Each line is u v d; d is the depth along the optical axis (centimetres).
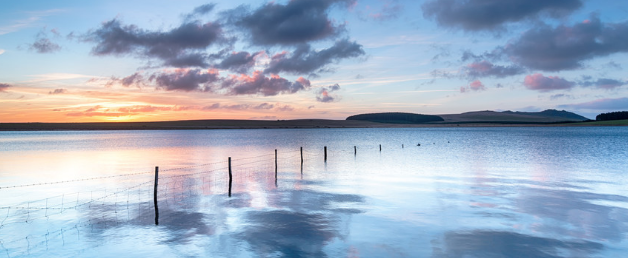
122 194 2702
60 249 1540
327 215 2014
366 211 2102
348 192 2695
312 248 1512
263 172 4000
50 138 17388
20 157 6488
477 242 1577
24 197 2630
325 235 1673
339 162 5162
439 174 3734
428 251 1474
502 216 1983
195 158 6059
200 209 2180
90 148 9162
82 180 3406
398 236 1656
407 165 4700
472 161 5216
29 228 1839
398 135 18950
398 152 7156
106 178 3606
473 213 2048
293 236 1661
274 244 1560
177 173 3978
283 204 2297
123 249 1523
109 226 1847
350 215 2012
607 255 1442
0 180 3612
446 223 1855
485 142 10900
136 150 8325
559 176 3547
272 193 2681
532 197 2488
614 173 3788
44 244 1603
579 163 4856
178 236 1673
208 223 1873
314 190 2791
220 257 1426
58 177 3797
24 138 17425
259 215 2023
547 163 4872
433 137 15712
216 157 6244
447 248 1507
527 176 3553
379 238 1630
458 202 2330
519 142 10662
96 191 2845
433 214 2030
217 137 18388
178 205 2300
